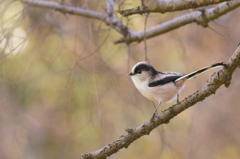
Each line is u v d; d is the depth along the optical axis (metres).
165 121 7.13
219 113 12.30
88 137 13.30
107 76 10.95
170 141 12.66
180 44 12.05
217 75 6.54
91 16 10.29
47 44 10.83
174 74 8.38
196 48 12.13
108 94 11.71
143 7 7.50
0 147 12.80
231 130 12.24
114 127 12.89
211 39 12.49
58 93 12.27
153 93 8.44
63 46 10.90
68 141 13.61
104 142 12.90
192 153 12.12
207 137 12.40
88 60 10.52
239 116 12.20
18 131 12.71
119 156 13.83
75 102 12.32
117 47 11.66
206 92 6.67
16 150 13.02
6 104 12.05
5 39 8.28
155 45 13.08
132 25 10.32
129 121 12.80
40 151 13.45
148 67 8.68
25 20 9.62
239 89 12.16
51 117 13.18
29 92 12.44
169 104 13.11
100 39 10.54
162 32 10.47
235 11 12.41
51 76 11.69
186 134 12.81
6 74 10.43
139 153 13.66
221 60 12.36
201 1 7.34
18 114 12.34
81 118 12.93
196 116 12.33
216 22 10.56
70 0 10.93
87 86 11.23
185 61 12.09
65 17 11.05
